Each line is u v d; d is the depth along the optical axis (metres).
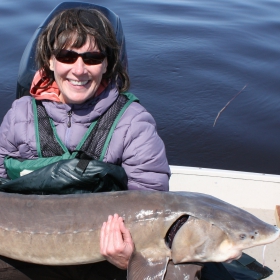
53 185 2.68
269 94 8.55
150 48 10.24
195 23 12.21
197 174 4.44
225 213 2.54
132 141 2.70
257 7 14.32
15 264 2.84
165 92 8.43
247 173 4.42
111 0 13.80
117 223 2.50
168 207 2.55
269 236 2.51
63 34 2.61
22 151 2.83
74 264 2.68
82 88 2.66
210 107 8.02
